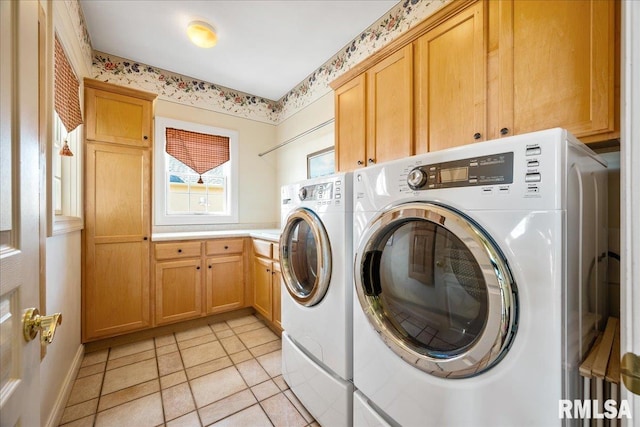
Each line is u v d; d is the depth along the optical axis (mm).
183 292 2430
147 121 2266
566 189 647
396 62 1684
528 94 1146
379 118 1789
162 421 1386
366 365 1072
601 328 969
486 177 739
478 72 1297
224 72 2943
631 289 486
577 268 714
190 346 2172
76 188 1956
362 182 1105
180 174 3049
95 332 2041
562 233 631
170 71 2906
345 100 2076
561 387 628
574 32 1033
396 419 951
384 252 1069
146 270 2258
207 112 3154
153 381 1711
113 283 2121
